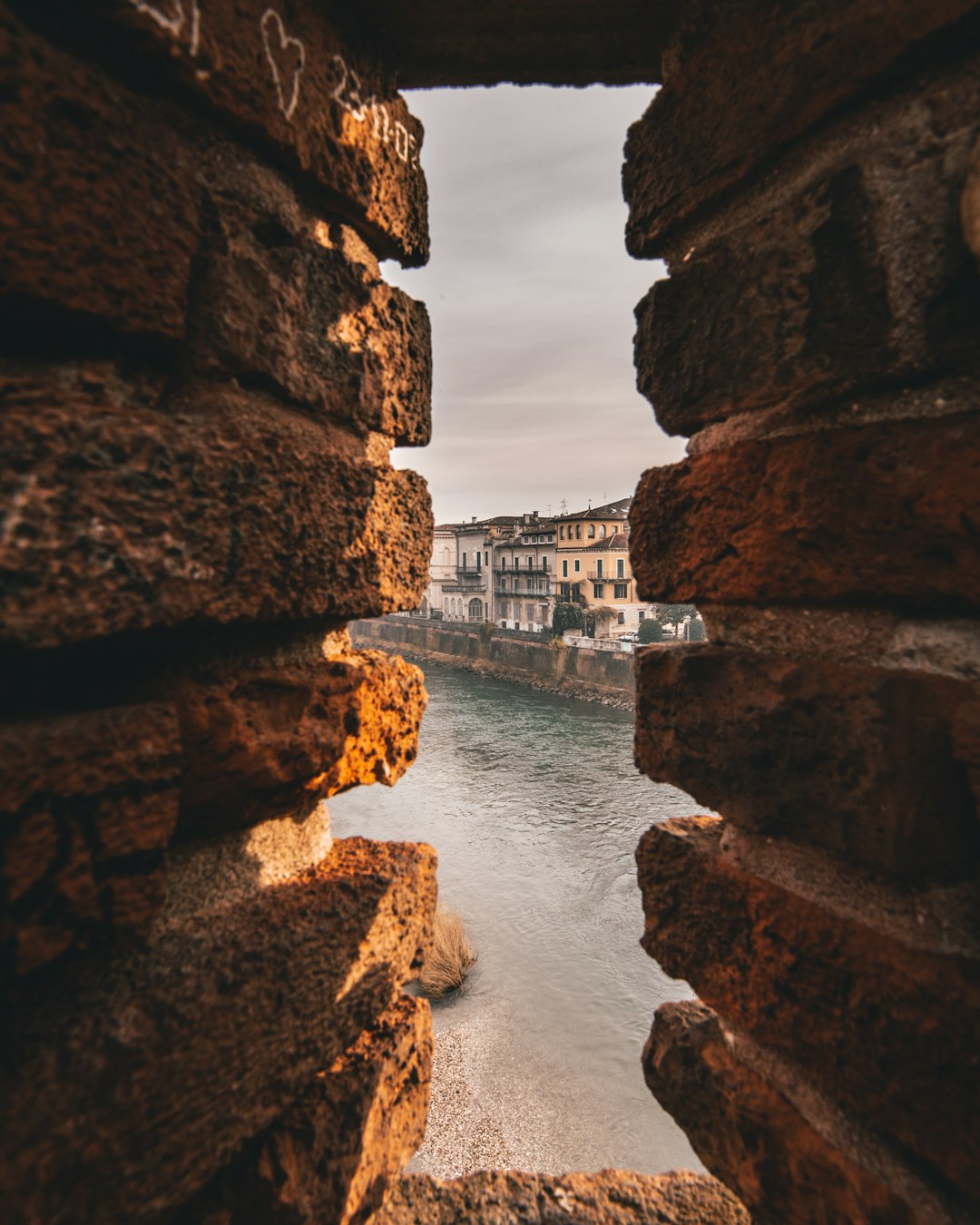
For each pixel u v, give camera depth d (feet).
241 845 2.88
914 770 2.63
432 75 4.36
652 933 3.93
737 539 3.34
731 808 3.35
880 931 2.77
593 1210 4.87
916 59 2.66
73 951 1.97
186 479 2.28
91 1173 2.02
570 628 153.38
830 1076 2.91
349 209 3.41
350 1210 3.04
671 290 3.84
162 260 2.27
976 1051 2.42
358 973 3.14
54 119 1.93
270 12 2.82
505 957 53.88
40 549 1.89
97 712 2.07
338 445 3.26
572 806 80.69
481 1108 40.32
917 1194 2.73
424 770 92.58
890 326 2.75
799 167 3.14
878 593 2.78
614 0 3.71
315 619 2.99
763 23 3.20
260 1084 2.59
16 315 1.97
